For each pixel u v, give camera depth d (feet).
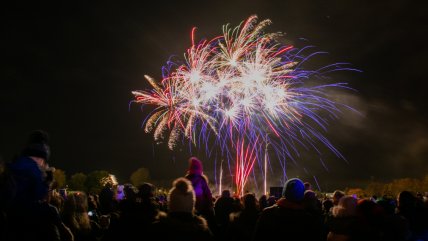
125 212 24.23
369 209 24.31
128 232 23.70
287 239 23.02
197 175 29.01
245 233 31.37
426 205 30.37
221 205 37.99
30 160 20.36
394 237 25.85
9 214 19.45
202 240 18.58
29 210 19.71
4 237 18.38
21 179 19.60
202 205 28.48
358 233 23.43
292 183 23.94
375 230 23.58
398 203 29.96
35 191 19.98
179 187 19.15
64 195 38.68
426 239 28.60
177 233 18.38
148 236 19.04
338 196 33.68
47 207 20.62
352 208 24.32
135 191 28.76
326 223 31.53
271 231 23.25
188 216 18.93
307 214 23.65
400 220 26.45
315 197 32.37
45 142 22.52
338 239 23.86
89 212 38.29
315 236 23.40
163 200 52.65
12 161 21.62
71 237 22.59
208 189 28.96
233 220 31.99
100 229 33.73
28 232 19.62
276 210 23.66
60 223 22.13
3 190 18.29
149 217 23.90
